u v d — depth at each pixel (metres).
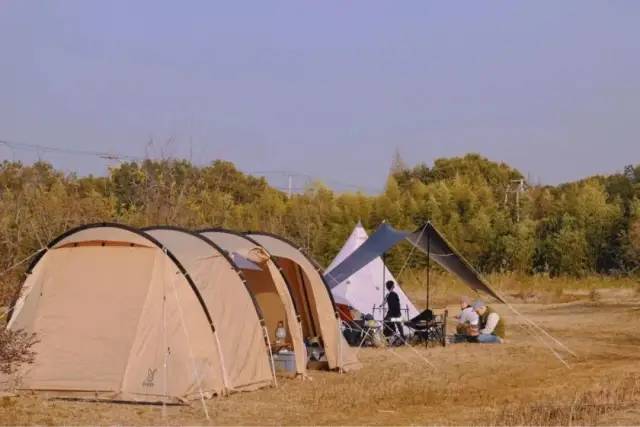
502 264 43.72
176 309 14.02
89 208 28.75
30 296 14.53
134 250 14.44
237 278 15.27
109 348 13.80
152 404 13.27
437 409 13.21
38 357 13.89
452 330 25.78
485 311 22.92
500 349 20.72
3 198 27.84
